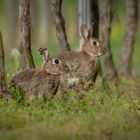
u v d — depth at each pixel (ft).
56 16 59.98
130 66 87.76
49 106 48.01
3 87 48.49
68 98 51.42
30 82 49.75
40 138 39.09
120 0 188.65
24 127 41.91
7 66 71.00
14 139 38.68
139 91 60.23
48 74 50.31
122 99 53.93
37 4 160.45
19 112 45.24
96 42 60.23
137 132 42.04
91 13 65.67
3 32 172.55
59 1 59.67
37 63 69.97
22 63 54.39
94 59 60.03
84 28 60.95
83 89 57.82
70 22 184.34
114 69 73.82
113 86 62.59
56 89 50.93
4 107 45.96
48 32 147.54
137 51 126.52
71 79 57.72
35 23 149.59
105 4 71.97
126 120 44.93
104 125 43.09
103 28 72.69
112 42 146.10
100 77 69.51
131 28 88.22
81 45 64.44
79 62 58.75
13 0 141.59
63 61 55.26
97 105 49.83
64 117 44.47
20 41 54.08
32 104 47.52
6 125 42.11
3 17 188.34
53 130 41.11
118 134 41.39
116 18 75.05
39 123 42.80
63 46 60.54
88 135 40.32
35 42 145.07
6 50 121.80
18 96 49.03
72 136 39.83
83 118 44.65
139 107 50.67
